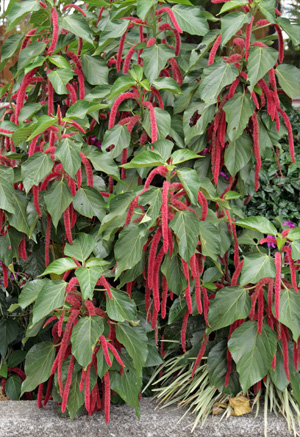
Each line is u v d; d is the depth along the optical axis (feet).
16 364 9.40
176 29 7.39
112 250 8.09
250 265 6.95
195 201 6.20
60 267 6.64
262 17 13.04
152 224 6.34
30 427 7.40
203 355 8.34
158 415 7.76
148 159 6.47
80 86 8.01
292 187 13.32
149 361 7.87
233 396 7.91
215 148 7.82
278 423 7.49
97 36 9.05
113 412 7.82
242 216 8.05
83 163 7.44
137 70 7.31
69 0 7.84
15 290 9.91
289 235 7.01
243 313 7.34
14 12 7.58
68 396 7.30
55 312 7.06
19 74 7.98
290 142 7.97
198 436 7.45
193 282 7.75
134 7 8.02
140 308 8.36
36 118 8.09
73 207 7.31
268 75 8.25
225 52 10.00
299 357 7.54
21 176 7.53
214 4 11.07
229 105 7.48
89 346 6.50
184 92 8.15
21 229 7.44
